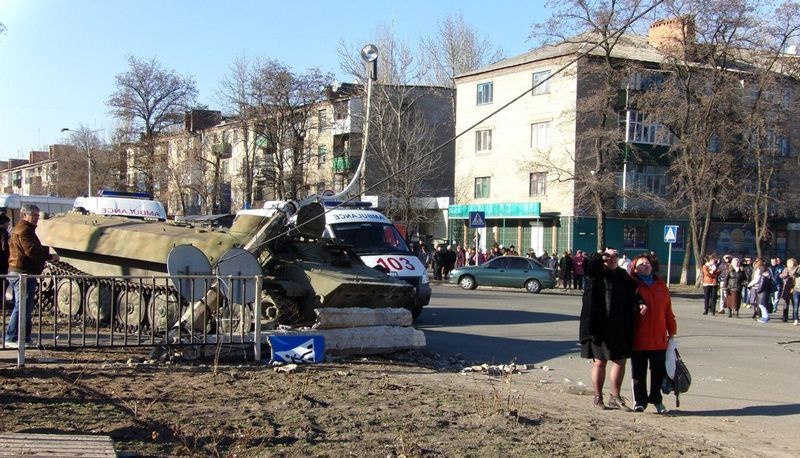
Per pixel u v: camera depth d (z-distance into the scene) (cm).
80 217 1470
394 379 931
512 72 4581
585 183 3766
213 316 1013
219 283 960
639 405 856
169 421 652
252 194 5300
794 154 4178
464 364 1154
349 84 5094
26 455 504
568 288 3303
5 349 913
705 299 2328
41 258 996
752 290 2244
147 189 5538
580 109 3706
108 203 2088
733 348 1460
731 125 3553
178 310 973
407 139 4491
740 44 3484
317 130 5381
